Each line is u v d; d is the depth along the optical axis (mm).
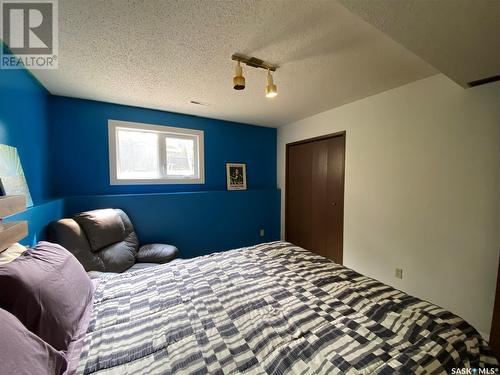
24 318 772
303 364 780
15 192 1396
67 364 762
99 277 1619
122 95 2326
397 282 2238
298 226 3523
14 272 803
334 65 1717
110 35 1328
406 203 2137
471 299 1763
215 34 1335
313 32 1326
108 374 748
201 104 2627
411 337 895
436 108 1898
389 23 1000
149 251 2393
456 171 1806
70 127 2398
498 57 1264
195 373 750
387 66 1744
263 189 3705
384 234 2334
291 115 3123
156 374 746
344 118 2693
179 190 3070
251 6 1118
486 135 1646
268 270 1559
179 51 1510
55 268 988
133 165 2811
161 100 2484
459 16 943
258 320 1025
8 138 1393
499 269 1473
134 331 958
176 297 1227
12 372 542
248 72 1810
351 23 1249
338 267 1610
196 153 3201
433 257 1968
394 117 2195
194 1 1078
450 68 1399
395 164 2207
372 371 734
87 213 2141
